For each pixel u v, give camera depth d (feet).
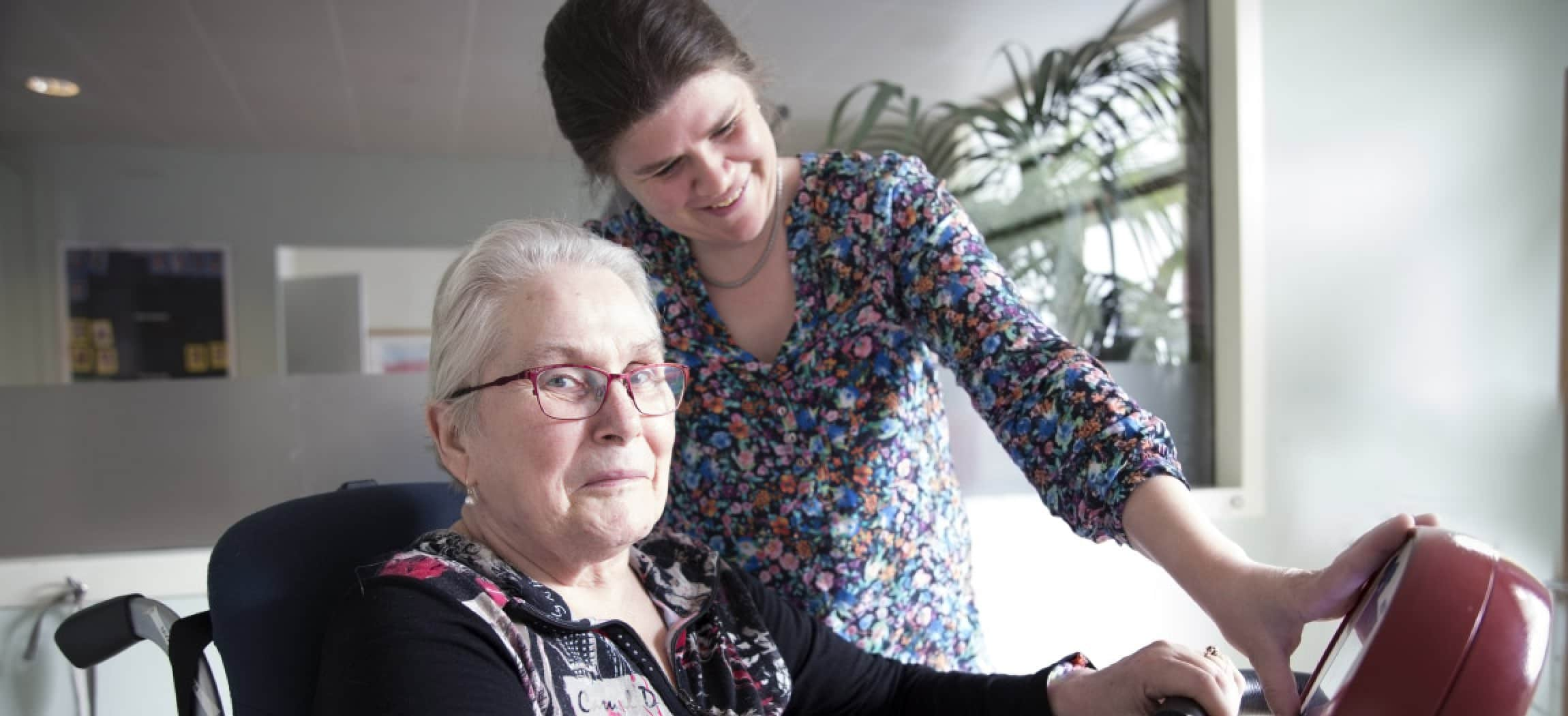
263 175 6.21
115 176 5.93
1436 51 7.02
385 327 6.39
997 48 6.84
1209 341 6.77
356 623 2.45
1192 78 6.77
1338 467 6.90
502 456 2.66
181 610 4.93
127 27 5.71
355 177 6.33
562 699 2.55
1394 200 6.95
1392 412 7.00
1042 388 2.65
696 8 3.01
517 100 6.35
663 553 3.25
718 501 3.42
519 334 2.67
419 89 6.23
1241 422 6.56
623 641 2.74
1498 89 7.18
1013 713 3.00
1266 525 6.73
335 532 3.04
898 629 3.51
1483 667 1.64
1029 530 6.06
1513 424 7.30
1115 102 6.95
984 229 6.82
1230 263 6.58
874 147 6.79
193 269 6.11
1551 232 7.33
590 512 2.64
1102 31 6.93
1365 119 6.85
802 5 6.36
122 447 5.10
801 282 3.35
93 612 3.18
